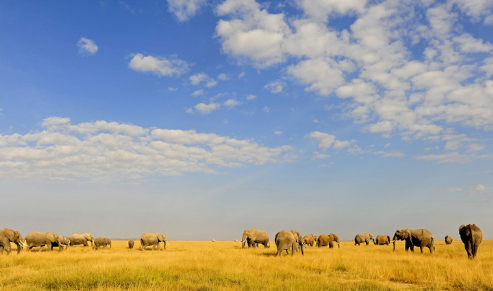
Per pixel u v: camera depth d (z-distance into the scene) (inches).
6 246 1091.3
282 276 581.3
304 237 1995.6
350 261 784.3
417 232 1244.5
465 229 936.9
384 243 2272.4
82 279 518.3
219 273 587.5
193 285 493.0
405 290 492.4
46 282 506.0
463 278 547.8
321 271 679.7
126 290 453.1
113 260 847.7
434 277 564.1
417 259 839.1
